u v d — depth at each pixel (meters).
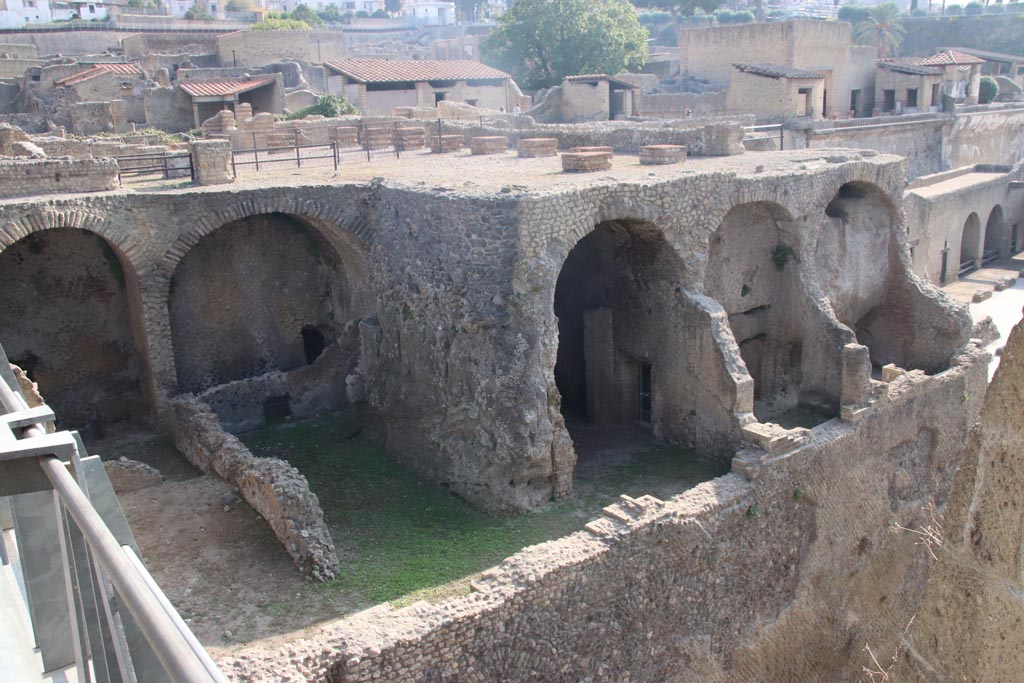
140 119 45.78
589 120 49.31
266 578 14.41
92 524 3.50
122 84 45.22
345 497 17.95
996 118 53.75
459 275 17.73
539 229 16.97
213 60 59.41
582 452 20.53
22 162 18.86
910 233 34.91
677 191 19.28
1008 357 4.18
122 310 21.91
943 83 54.41
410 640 12.02
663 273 20.12
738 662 17.25
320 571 14.41
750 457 17.66
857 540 20.05
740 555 17.00
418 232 18.97
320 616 13.48
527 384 16.78
